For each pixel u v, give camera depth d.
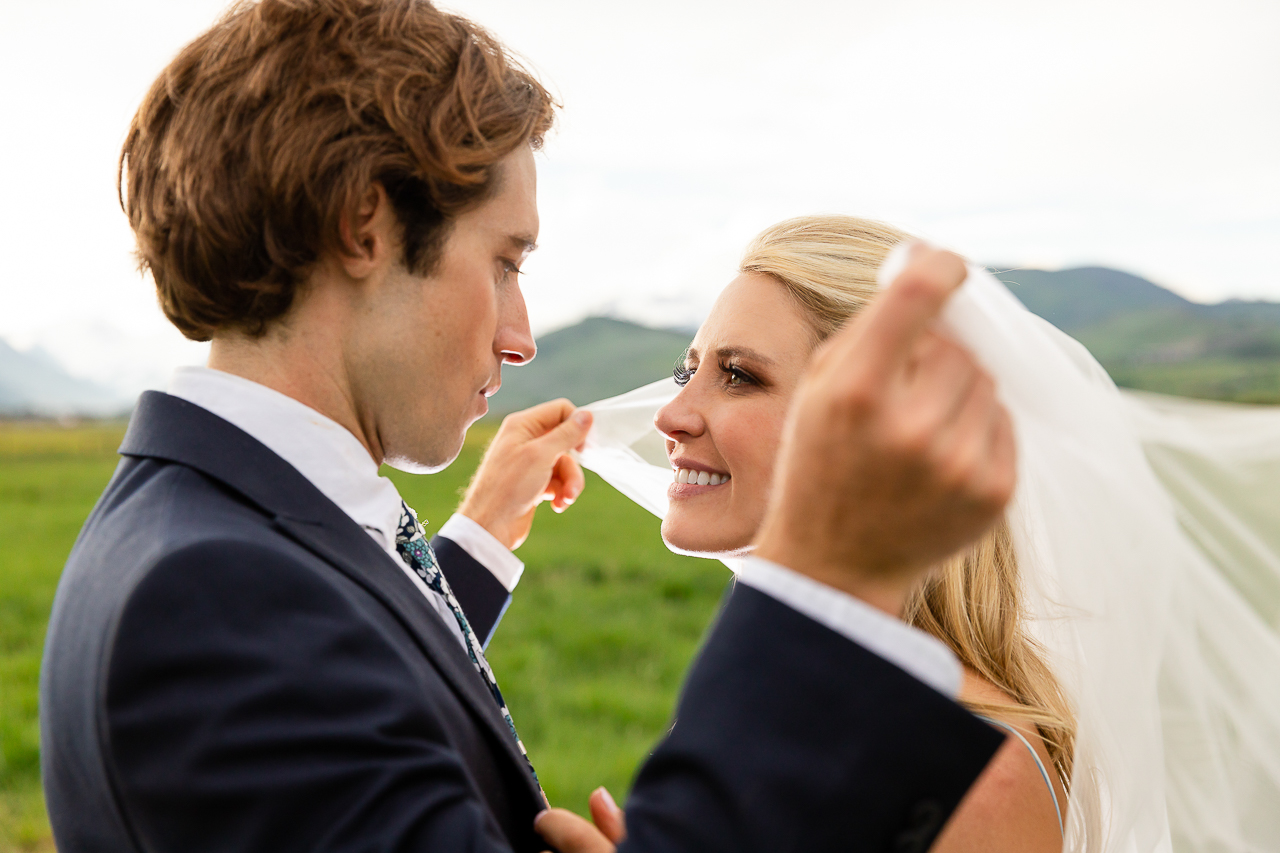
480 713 1.06
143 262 1.21
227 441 1.07
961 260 0.62
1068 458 1.27
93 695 0.84
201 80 1.10
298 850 0.75
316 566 0.99
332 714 0.81
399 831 0.76
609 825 1.09
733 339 1.67
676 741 0.74
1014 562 1.46
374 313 1.15
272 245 1.08
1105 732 1.37
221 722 0.78
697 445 1.72
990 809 1.20
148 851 0.80
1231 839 1.45
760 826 0.68
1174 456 1.59
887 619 0.71
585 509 19.05
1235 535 1.54
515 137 1.19
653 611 10.36
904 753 0.69
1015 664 1.46
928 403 0.62
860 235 1.72
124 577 0.88
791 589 0.72
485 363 1.24
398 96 1.09
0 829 4.58
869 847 0.68
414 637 1.04
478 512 1.92
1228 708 1.47
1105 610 1.35
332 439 1.13
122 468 1.11
